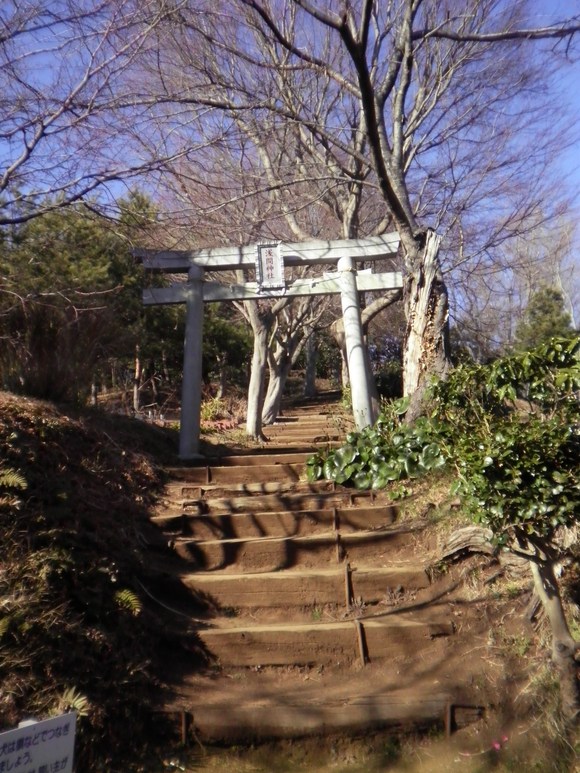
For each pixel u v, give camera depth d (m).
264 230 12.52
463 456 4.37
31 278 8.42
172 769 4.35
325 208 13.90
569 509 4.24
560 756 4.24
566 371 4.55
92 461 7.16
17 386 7.90
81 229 9.11
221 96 10.74
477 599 5.66
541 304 23.39
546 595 4.56
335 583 5.91
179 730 4.59
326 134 9.55
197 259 10.09
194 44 9.94
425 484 7.07
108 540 5.82
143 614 5.33
